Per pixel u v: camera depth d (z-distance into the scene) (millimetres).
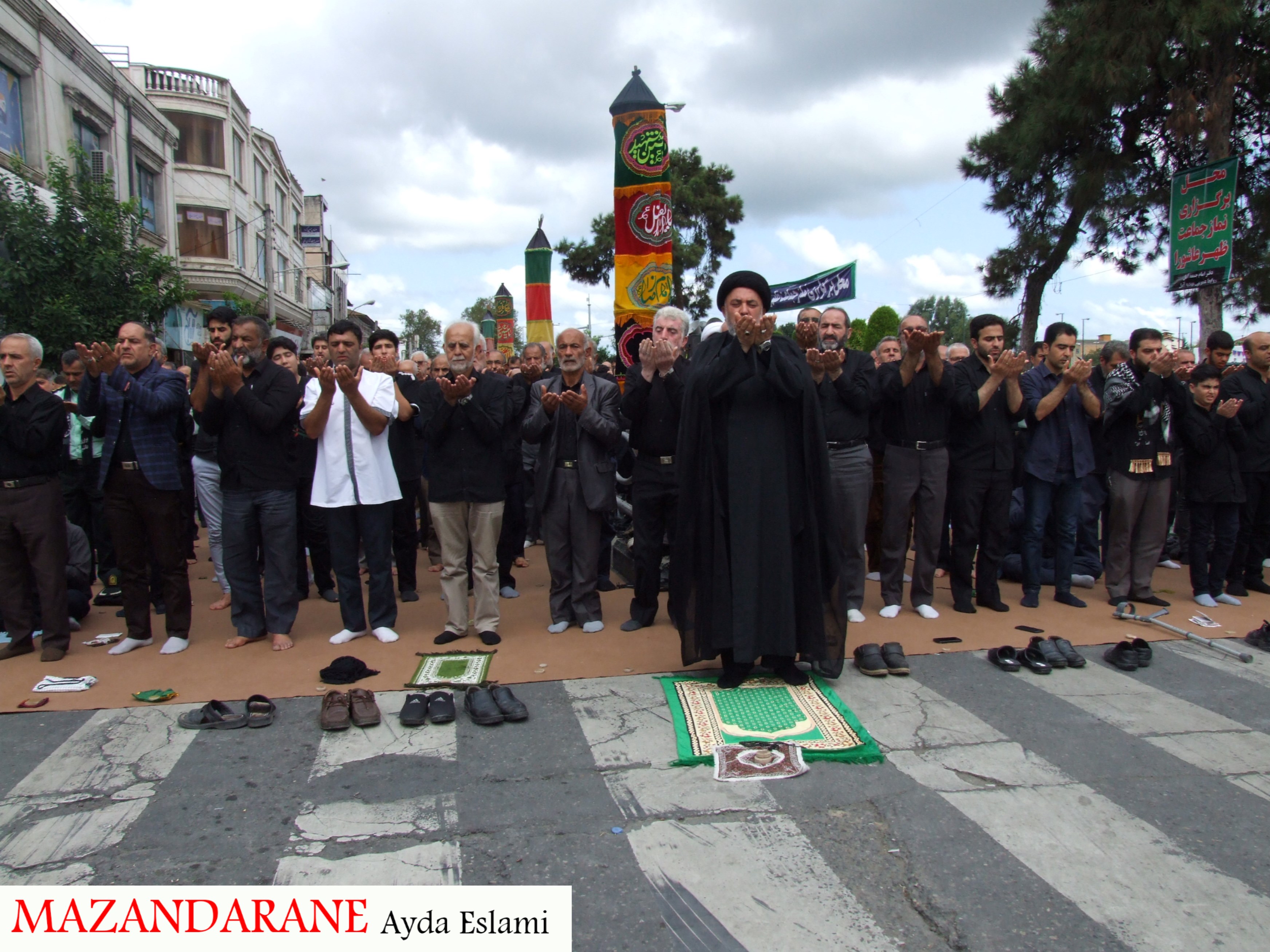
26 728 3572
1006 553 6363
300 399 4762
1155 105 12883
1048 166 14398
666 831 2768
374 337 5676
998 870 2559
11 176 11250
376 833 2746
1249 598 5762
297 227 35969
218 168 24016
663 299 6773
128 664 4414
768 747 3318
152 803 2938
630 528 6578
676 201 21969
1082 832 2770
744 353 3721
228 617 5395
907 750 3357
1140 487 5344
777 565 3836
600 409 5031
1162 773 3178
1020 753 3330
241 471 4625
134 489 4492
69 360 6082
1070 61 13078
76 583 5184
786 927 2297
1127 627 5043
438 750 3348
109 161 15672
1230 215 8016
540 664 4367
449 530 4754
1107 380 5641
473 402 4598
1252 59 11750
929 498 5117
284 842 2695
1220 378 5414
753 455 3822
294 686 4051
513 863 2584
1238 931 2283
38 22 13219
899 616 5227
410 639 4855
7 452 4332
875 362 6086
